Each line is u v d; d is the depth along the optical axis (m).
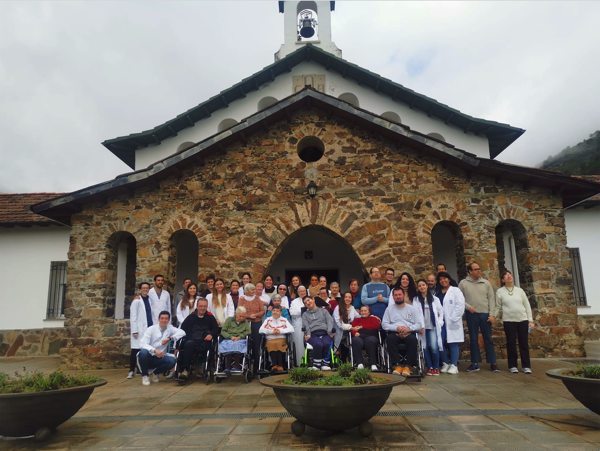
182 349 7.09
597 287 12.53
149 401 5.76
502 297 7.64
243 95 13.18
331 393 3.77
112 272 9.79
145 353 6.99
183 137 13.02
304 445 3.86
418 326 6.91
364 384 3.92
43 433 4.08
